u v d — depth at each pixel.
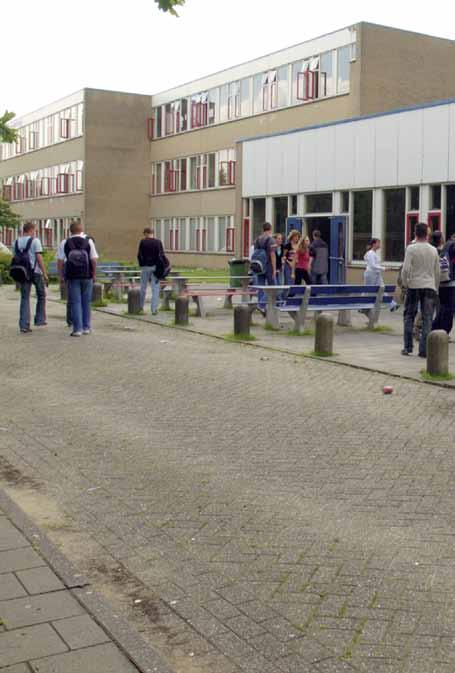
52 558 4.59
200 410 8.82
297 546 5.02
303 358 12.32
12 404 9.15
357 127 24.02
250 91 44.31
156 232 54.50
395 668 3.62
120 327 16.05
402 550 4.95
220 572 4.65
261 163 28.36
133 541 5.13
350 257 24.72
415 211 22.34
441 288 12.97
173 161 52.09
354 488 6.16
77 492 6.11
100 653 3.59
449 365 11.44
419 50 37.88
